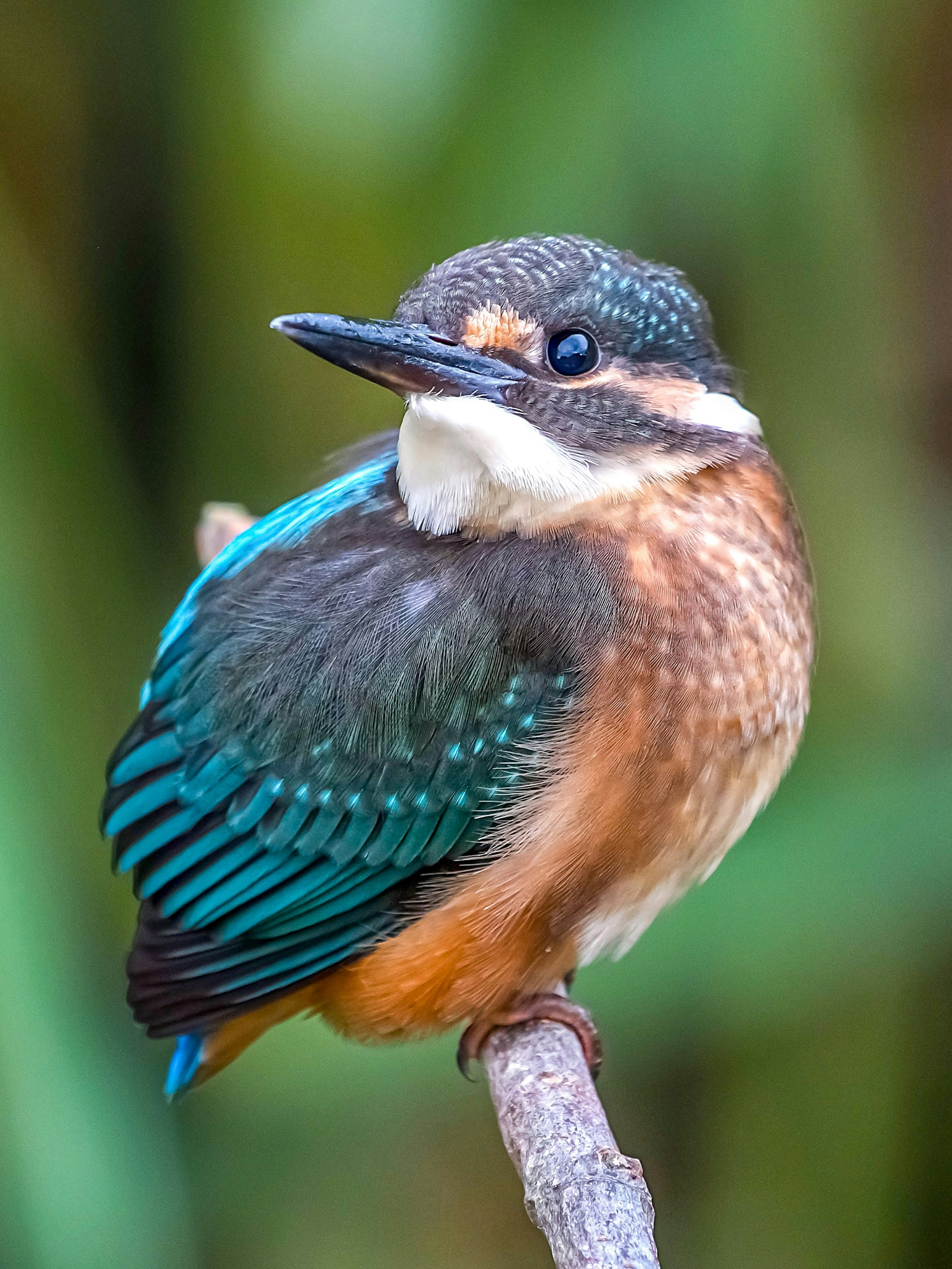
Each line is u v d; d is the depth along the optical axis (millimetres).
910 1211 2551
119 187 2553
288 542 2496
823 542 2527
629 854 2479
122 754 2496
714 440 2486
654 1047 2551
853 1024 2547
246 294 2529
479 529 2486
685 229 2514
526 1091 2473
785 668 2484
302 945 2490
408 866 2484
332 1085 2520
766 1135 2551
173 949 2492
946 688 2543
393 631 2480
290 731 2484
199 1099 2547
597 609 2477
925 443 2580
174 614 2518
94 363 2553
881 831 2520
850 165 2520
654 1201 2582
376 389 2541
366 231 2512
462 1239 2586
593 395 2479
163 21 2543
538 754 2479
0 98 2549
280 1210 2559
